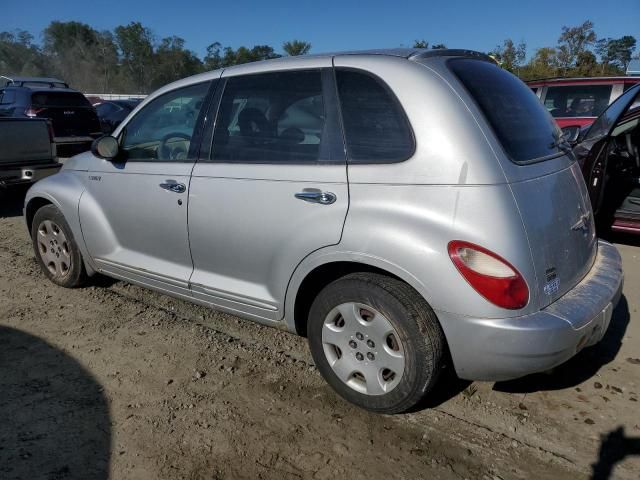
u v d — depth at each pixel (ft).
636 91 17.39
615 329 13.08
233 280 11.19
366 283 9.05
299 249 9.71
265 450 8.92
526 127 9.75
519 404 10.07
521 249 8.14
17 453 8.80
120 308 14.38
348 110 9.48
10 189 29.27
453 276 8.21
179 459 8.71
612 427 9.42
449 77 8.99
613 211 18.15
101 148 12.55
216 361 11.69
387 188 8.81
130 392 10.53
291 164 9.96
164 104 12.48
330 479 8.29
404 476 8.34
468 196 8.21
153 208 12.16
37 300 14.84
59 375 11.12
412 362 8.77
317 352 10.06
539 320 8.16
